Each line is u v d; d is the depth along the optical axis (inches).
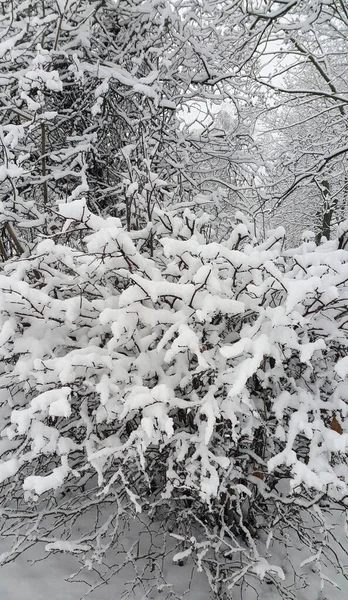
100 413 79.0
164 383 80.5
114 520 109.1
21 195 153.8
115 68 160.4
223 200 188.9
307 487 82.8
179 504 102.1
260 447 99.8
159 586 84.6
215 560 93.4
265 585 103.0
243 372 70.3
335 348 93.7
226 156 193.2
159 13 168.1
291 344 77.2
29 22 123.6
